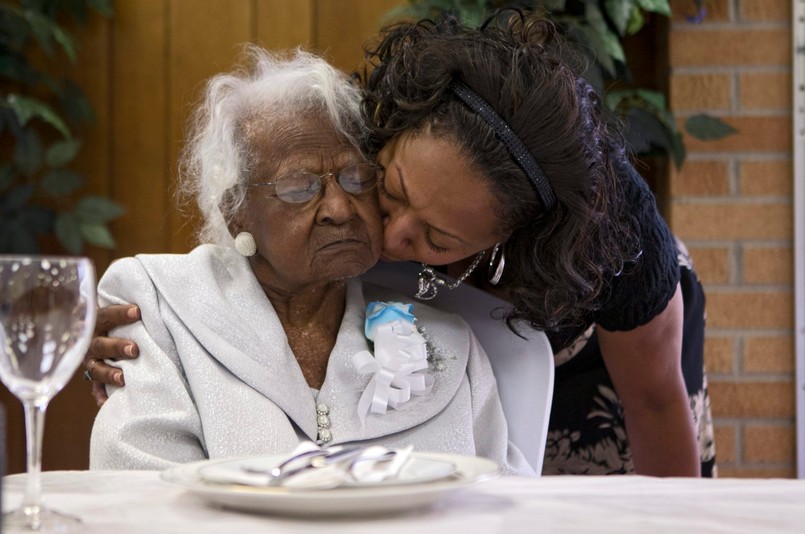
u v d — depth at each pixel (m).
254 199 1.54
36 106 3.15
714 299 3.19
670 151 3.05
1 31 3.20
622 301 1.83
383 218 1.57
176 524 0.90
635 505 0.99
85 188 3.42
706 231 3.19
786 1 3.15
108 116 3.41
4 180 3.32
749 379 3.19
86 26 3.39
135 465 1.44
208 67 3.39
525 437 1.71
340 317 1.66
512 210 1.53
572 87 1.54
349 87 1.59
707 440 2.43
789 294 3.18
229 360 1.52
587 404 2.30
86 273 0.95
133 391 1.51
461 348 1.68
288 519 0.93
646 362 1.95
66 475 1.16
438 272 1.81
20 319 0.92
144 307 1.58
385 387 1.55
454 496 1.03
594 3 2.93
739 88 3.17
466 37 1.55
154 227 3.42
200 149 1.62
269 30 3.38
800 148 3.15
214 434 1.47
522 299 1.65
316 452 1.07
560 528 0.88
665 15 3.20
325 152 1.52
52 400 3.38
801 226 3.15
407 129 1.52
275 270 1.59
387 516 0.94
